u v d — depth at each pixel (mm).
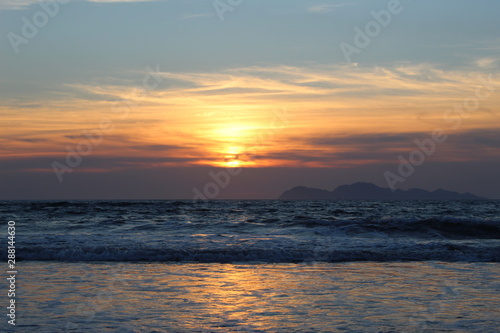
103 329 7094
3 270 12555
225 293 9719
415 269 12883
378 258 14914
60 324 7371
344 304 8781
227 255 14930
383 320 7656
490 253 15609
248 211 51875
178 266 13430
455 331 7043
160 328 7172
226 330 7086
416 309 8391
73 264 13703
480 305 8695
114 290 9969
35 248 15516
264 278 11500
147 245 16938
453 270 12734
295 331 7047
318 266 13438
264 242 18469
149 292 9805
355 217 40844
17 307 8469
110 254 14961
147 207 58438
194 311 8227
